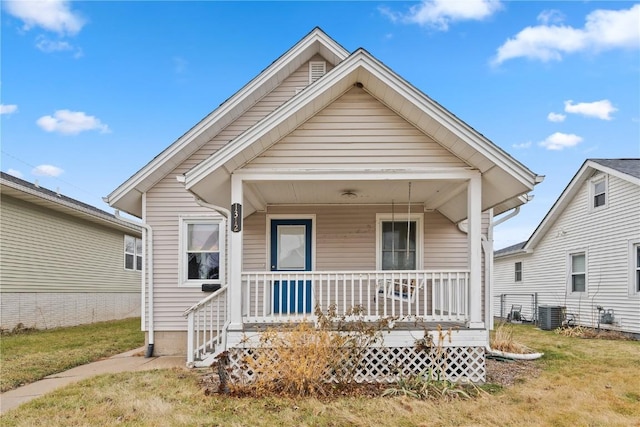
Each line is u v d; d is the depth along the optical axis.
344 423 4.43
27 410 4.80
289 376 5.38
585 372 6.64
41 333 11.99
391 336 5.88
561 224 15.35
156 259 8.52
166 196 8.62
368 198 7.98
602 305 12.98
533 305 17.19
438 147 6.12
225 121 8.66
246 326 6.13
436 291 8.00
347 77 5.95
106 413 4.69
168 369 6.85
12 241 11.85
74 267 14.56
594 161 13.19
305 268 8.43
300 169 6.09
